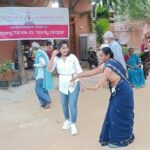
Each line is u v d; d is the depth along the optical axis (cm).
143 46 795
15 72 662
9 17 609
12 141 339
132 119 312
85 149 308
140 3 1091
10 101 507
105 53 307
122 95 303
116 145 308
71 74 347
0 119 414
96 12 1127
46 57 445
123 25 1286
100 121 386
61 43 344
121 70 305
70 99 347
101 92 535
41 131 363
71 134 348
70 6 783
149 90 554
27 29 622
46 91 454
